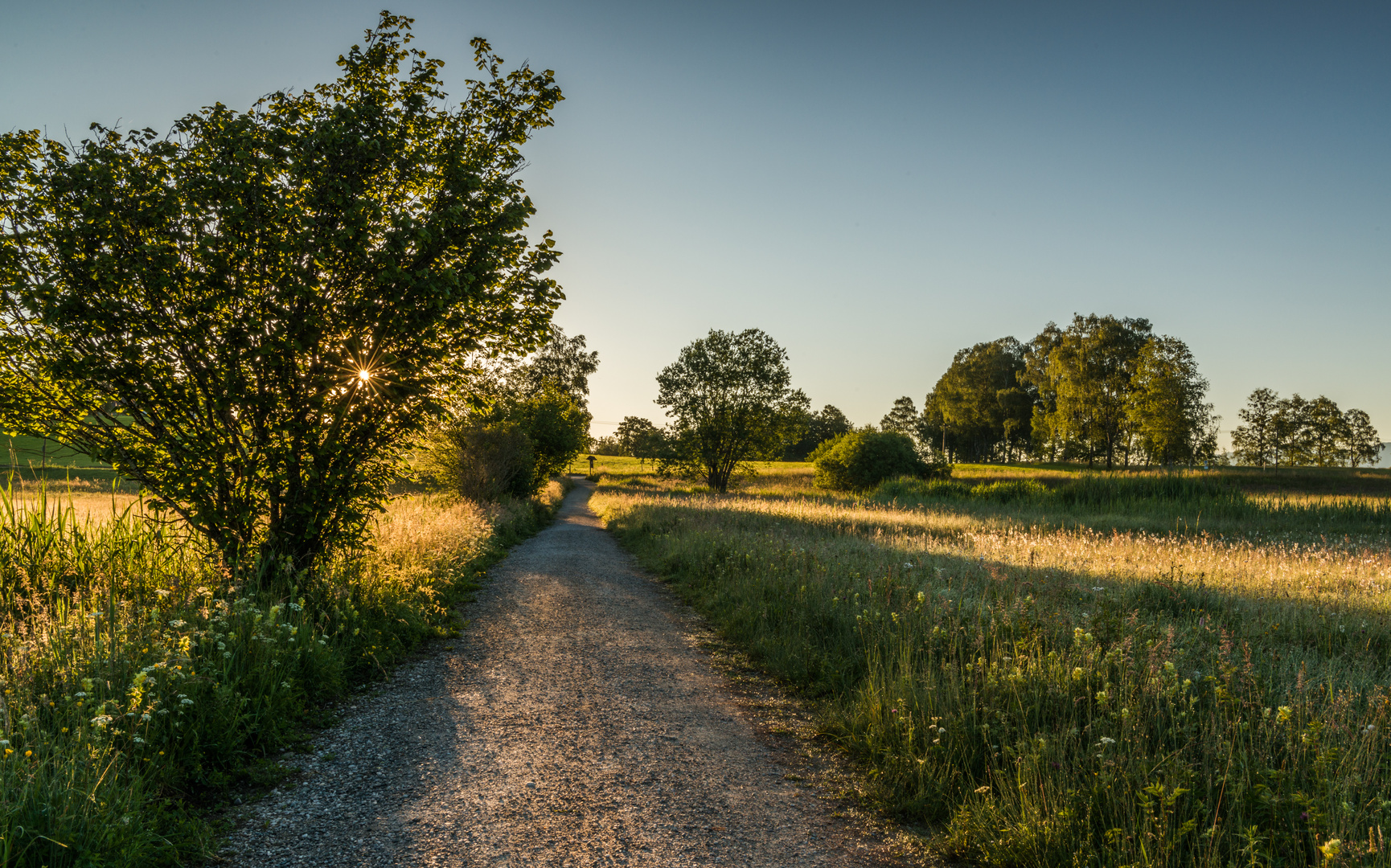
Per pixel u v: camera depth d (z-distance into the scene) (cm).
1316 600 845
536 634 751
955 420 9475
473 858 312
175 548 690
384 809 359
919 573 885
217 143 623
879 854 329
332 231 652
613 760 429
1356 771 323
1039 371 8006
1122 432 6956
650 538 1622
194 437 669
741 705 544
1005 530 1802
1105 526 2047
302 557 713
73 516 696
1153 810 305
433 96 764
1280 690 462
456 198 707
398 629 693
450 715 500
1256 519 2209
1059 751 368
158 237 618
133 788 327
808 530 1664
